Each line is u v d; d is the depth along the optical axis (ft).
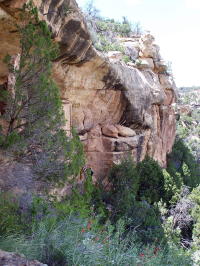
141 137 72.49
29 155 28.07
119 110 64.08
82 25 37.70
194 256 41.75
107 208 48.32
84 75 48.85
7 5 26.32
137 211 49.06
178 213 63.93
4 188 24.99
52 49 27.20
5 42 29.91
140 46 91.50
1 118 26.50
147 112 75.82
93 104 56.49
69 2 33.86
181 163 105.70
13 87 28.12
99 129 60.39
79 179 42.52
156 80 86.89
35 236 18.61
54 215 23.11
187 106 216.74
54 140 28.19
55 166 28.71
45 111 26.23
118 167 58.29
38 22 26.55
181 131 167.32
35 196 25.11
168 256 29.53
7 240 17.29
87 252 17.69
